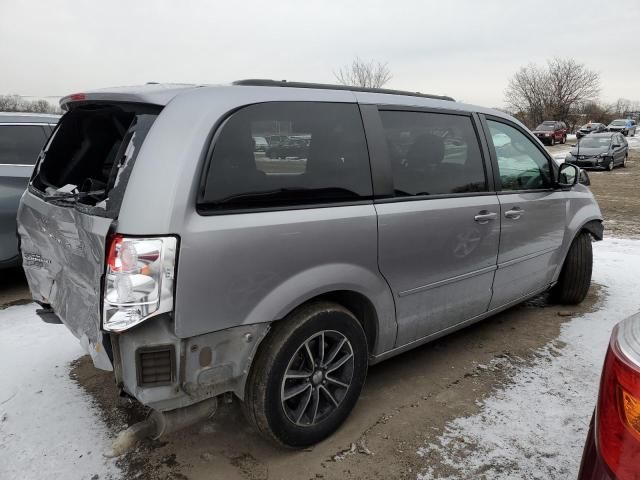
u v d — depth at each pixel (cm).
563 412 301
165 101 222
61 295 269
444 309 329
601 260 663
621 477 144
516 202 372
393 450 265
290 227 235
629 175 1959
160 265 199
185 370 214
